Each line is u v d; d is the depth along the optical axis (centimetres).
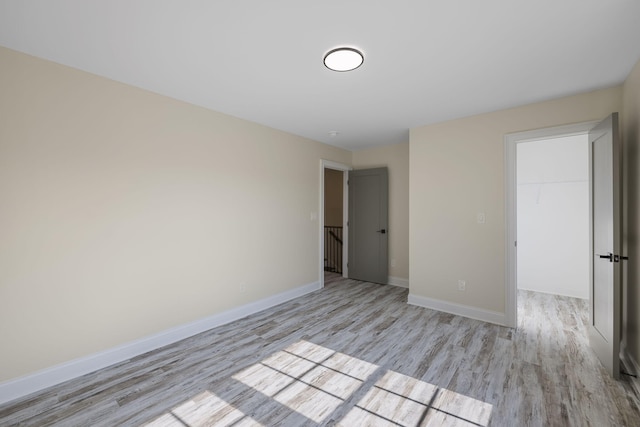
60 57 209
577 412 177
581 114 272
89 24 171
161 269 273
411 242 384
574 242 429
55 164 214
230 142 336
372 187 508
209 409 183
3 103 193
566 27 174
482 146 328
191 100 292
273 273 388
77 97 224
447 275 353
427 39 188
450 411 180
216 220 321
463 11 161
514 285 308
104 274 237
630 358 225
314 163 459
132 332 252
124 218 249
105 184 238
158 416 177
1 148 192
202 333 300
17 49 197
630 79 229
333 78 244
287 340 281
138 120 259
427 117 342
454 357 245
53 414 179
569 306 382
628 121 234
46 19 166
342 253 596
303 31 180
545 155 449
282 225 403
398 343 272
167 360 244
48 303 210
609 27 174
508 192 311
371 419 173
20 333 198
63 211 217
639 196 207
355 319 334
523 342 272
